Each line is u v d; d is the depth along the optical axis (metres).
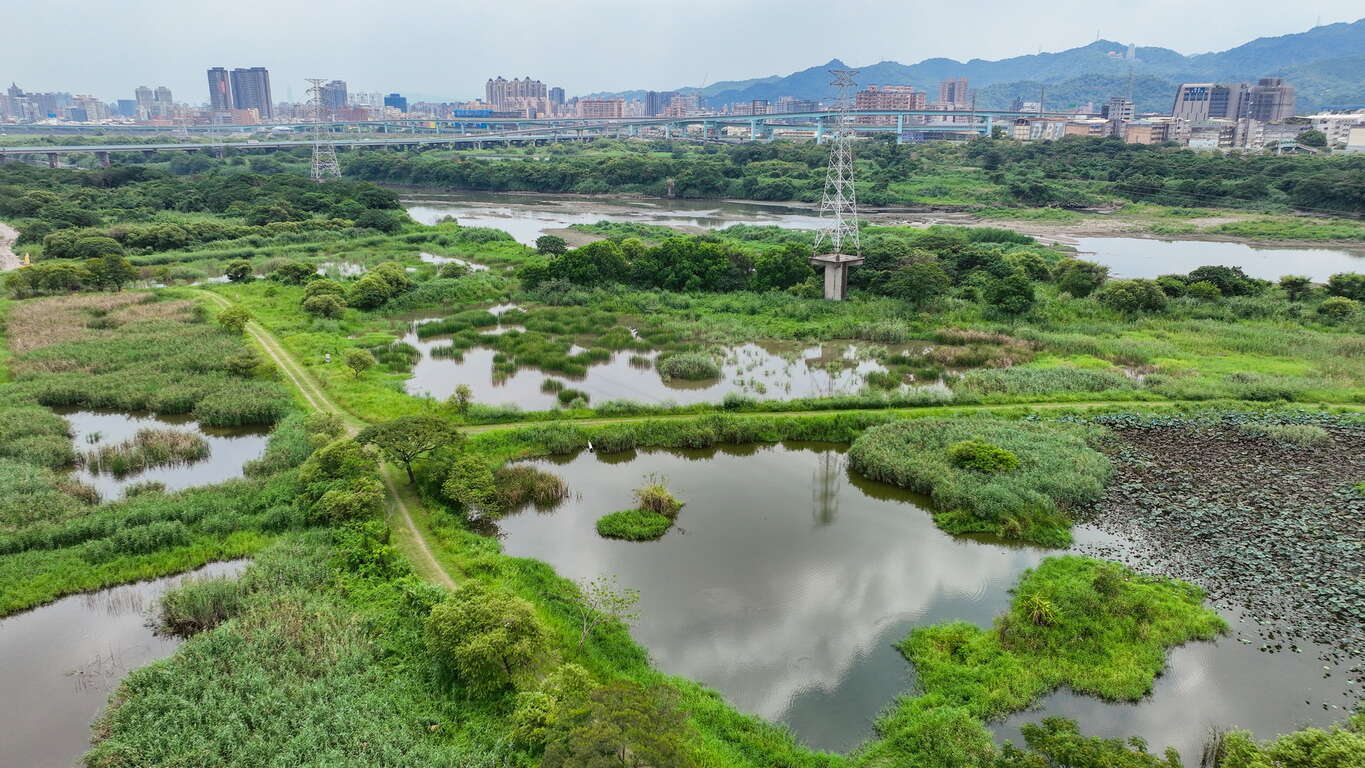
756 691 32.56
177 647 34.38
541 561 41.50
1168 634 35.12
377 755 27.09
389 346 80.50
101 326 84.44
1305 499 47.41
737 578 40.94
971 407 63.38
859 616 37.72
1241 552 41.88
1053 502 46.50
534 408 64.38
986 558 42.84
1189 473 51.09
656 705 26.28
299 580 37.62
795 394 68.44
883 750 28.78
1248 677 32.94
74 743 29.16
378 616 34.72
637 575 41.19
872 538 45.12
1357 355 75.75
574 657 32.97
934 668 33.34
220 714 28.94
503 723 28.75
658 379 73.06
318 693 29.97
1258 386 65.81
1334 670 33.31
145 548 40.97
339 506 42.31
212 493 46.66
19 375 67.50
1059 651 34.03
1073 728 27.83
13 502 44.47
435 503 46.06
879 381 70.81
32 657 33.88
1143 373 72.56
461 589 33.94
